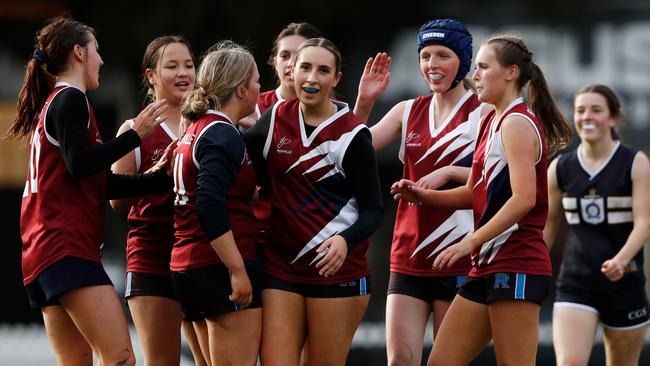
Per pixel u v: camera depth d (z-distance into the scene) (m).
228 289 21.61
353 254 22.62
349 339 22.83
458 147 25.02
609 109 29.39
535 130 21.62
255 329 22.03
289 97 25.69
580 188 29.55
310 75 21.98
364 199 22.20
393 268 25.75
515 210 21.14
